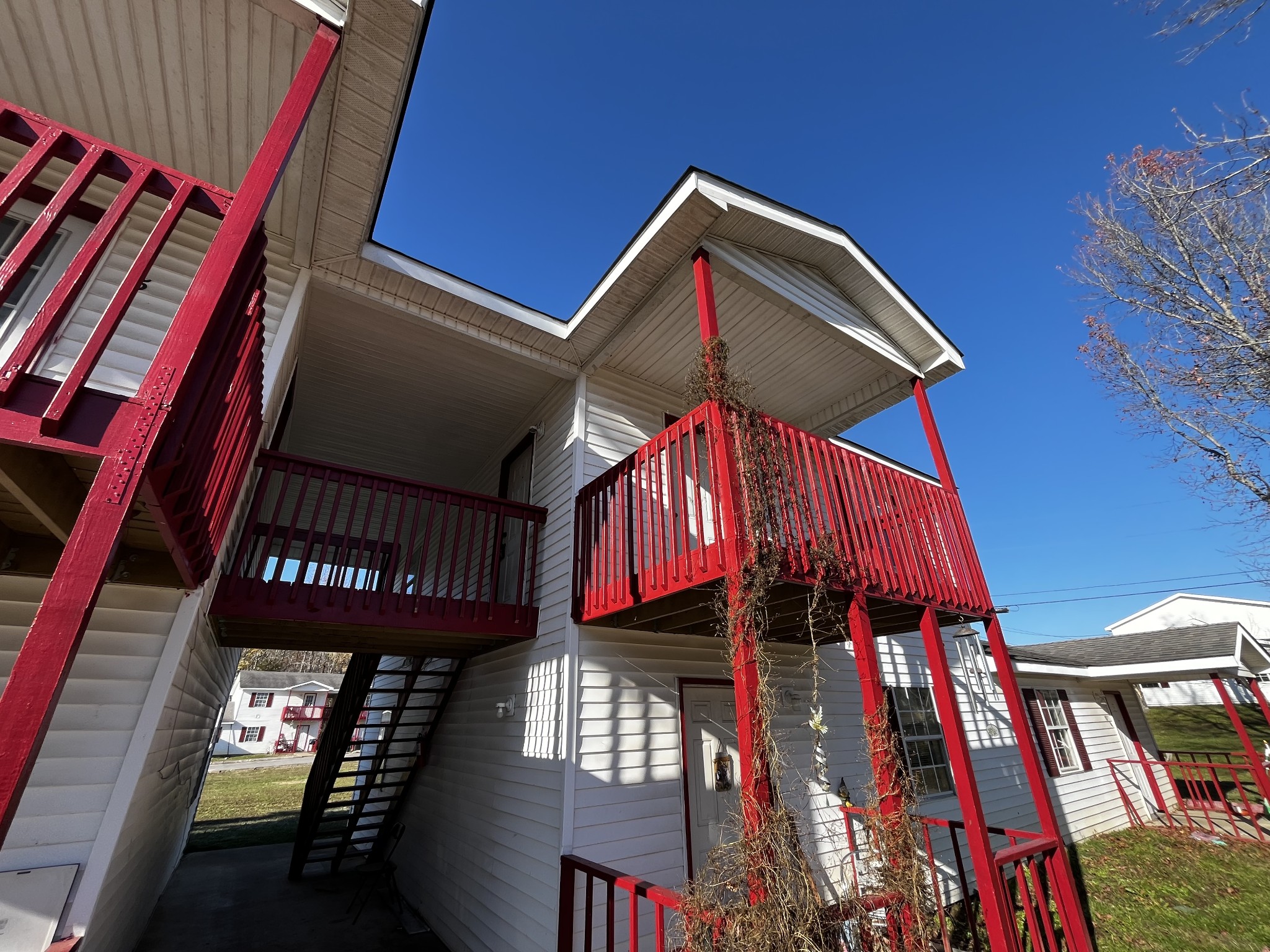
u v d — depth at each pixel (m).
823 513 3.90
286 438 7.49
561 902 3.69
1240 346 8.52
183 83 3.36
